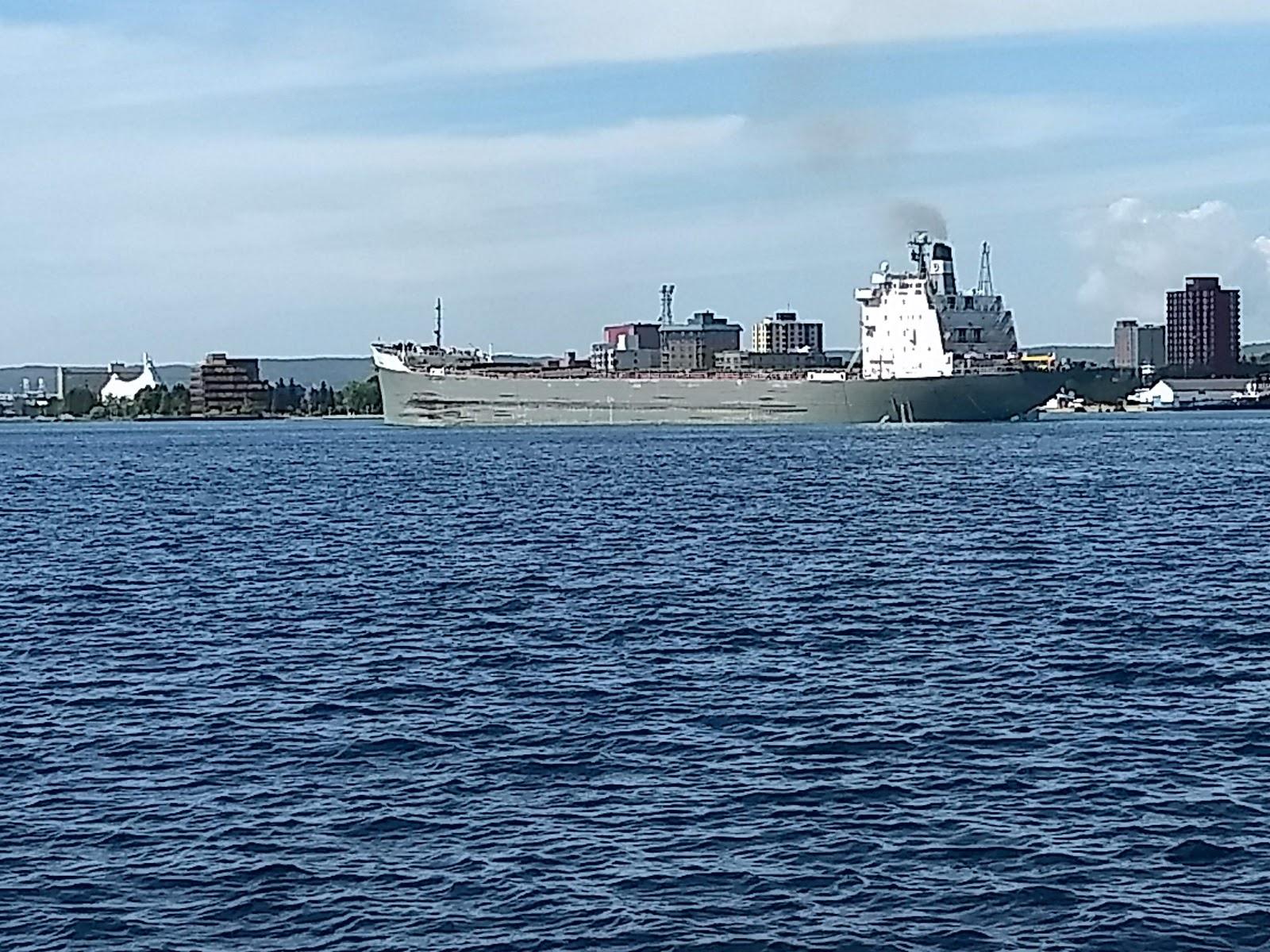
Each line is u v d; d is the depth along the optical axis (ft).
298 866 99.76
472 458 581.53
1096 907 91.97
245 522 332.19
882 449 594.65
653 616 191.31
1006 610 193.36
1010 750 124.47
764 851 101.71
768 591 212.84
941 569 235.40
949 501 362.33
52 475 536.83
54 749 128.16
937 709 138.51
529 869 98.84
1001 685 148.36
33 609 203.41
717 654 165.89
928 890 94.84
